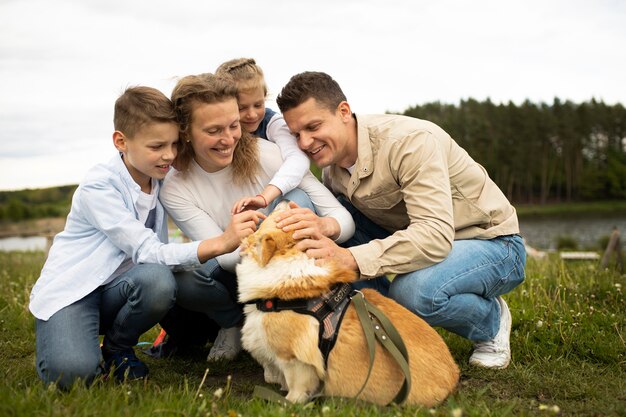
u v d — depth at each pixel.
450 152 3.36
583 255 9.00
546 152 66.19
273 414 2.41
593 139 66.44
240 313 3.53
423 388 2.67
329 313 2.70
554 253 11.84
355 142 3.45
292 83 3.31
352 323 2.72
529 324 3.95
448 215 3.11
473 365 3.35
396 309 2.85
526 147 64.50
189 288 3.25
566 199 65.81
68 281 2.96
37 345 2.92
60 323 2.87
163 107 2.93
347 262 3.01
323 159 3.41
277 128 3.72
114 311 3.18
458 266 3.16
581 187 65.44
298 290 2.69
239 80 3.58
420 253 3.06
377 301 2.87
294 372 2.76
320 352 2.66
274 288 2.71
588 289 4.80
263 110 3.82
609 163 65.75
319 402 2.80
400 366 2.67
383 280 3.93
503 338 3.38
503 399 2.89
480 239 3.37
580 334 3.69
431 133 3.23
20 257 11.22
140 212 3.18
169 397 2.60
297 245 2.80
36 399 2.46
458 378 2.88
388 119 3.40
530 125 64.88
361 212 3.81
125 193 3.08
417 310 3.15
